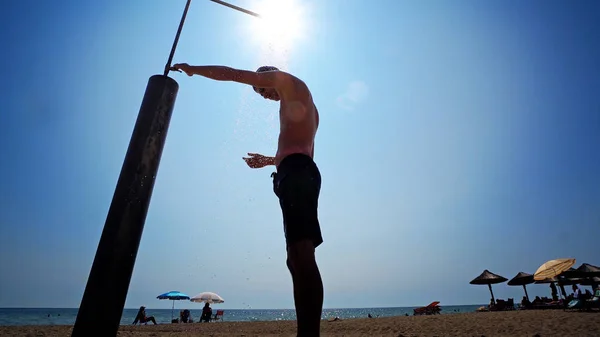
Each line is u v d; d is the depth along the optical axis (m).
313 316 1.32
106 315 1.76
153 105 2.14
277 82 1.86
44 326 9.30
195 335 5.93
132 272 1.91
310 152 1.77
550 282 21.83
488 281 24.09
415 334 5.52
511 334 4.93
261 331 8.52
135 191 1.97
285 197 1.56
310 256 1.43
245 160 2.64
